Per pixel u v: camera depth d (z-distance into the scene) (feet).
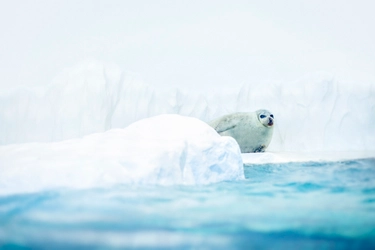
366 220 31.96
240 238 27.86
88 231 28.30
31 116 107.96
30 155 48.16
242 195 42.98
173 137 56.18
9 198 37.86
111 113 112.47
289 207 36.47
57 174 43.01
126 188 42.68
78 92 110.63
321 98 116.98
